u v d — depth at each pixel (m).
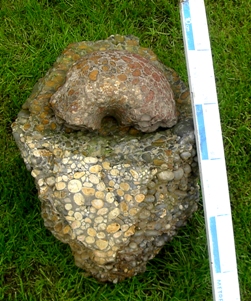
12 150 0.96
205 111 0.72
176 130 0.75
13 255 0.90
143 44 1.05
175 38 1.05
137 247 0.78
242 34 1.06
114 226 0.73
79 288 0.89
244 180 0.98
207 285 0.89
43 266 0.90
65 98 0.71
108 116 0.75
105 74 0.70
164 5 1.07
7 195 0.93
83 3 1.05
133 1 1.06
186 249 0.92
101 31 1.04
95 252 0.74
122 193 0.73
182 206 0.79
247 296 0.90
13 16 1.03
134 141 0.74
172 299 0.88
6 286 0.89
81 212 0.73
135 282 0.88
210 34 1.06
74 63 0.75
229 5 1.08
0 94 0.99
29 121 0.77
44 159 0.75
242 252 0.93
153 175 0.74
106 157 0.74
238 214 0.95
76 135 0.75
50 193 0.74
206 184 0.72
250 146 1.00
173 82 0.81
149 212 0.75
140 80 0.70
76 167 0.73
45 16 1.04
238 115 1.01
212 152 0.72
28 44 1.02
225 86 1.02
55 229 0.77
